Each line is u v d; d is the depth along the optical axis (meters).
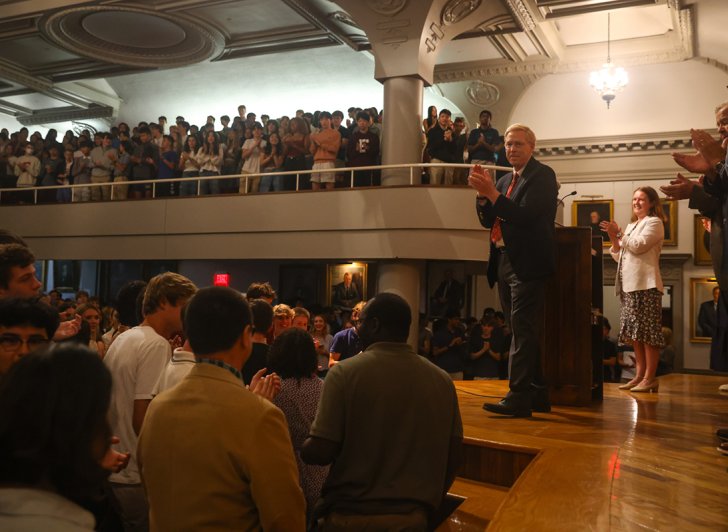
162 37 15.79
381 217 11.56
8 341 2.34
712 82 15.23
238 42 15.80
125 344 3.17
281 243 12.51
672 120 15.62
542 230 4.56
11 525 1.26
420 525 2.65
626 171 16.03
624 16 14.10
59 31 15.18
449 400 2.86
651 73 15.66
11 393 1.33
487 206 4.59
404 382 2.78
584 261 5.23
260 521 2.17
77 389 1.34
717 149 3.70
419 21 11.77
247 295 5.62
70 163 15.27
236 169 13.49
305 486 3.48
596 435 4.01
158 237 13.73
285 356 3.61
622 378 12.85
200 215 13.26
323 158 12.18
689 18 12.77
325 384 2.82
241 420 2.18
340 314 13.70
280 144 12.92
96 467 1.36
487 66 15.94
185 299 3.33
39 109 21.19
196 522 2.11
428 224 11.31
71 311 5.90
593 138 16.12
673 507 2.54
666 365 13.78
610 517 2.41
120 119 20.52
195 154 13.71
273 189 12.80
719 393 6.14
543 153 16.70
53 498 1.31
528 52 15.44
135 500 3.06
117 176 14.41
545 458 3.39
